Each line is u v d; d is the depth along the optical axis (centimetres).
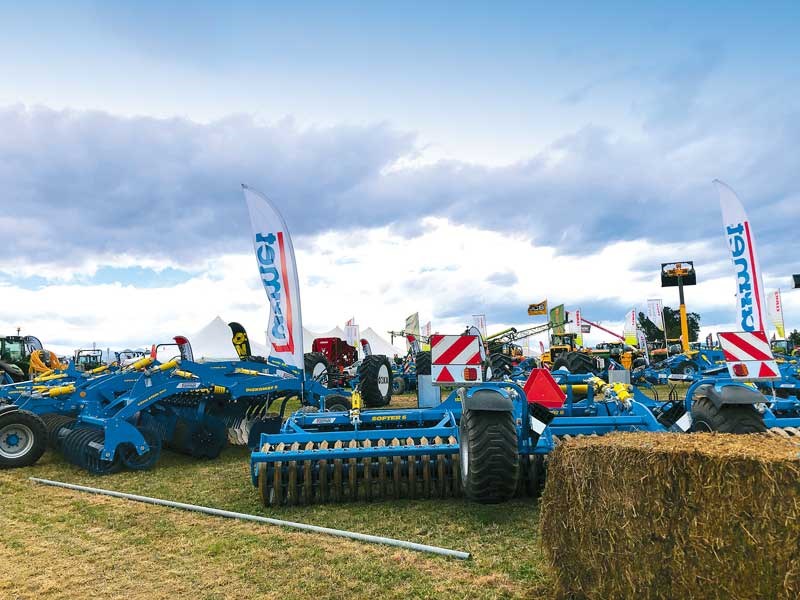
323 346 1853
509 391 507
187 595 317
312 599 307
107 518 473
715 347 1958
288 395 908
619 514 255
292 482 490
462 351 461
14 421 705
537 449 476
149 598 315
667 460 240
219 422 775
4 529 447
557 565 289
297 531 424
